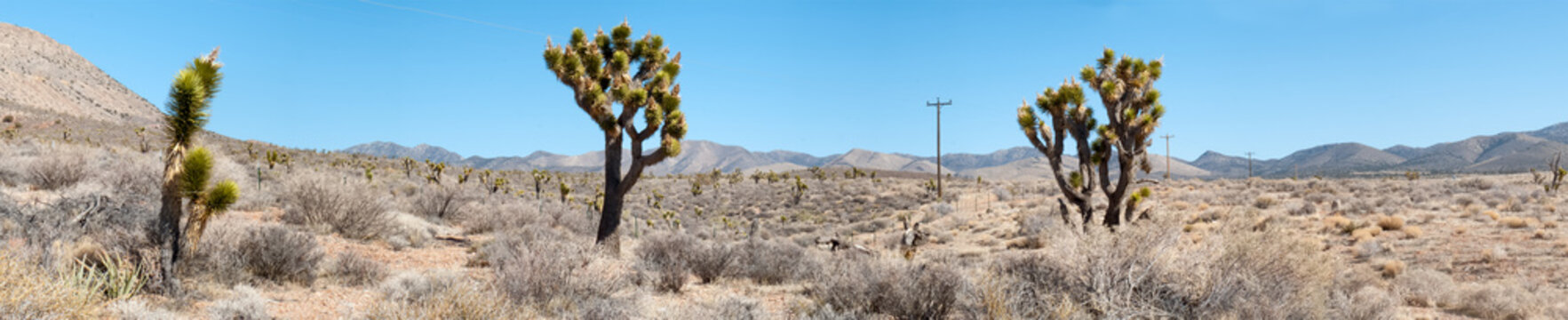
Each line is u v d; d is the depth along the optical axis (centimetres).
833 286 989
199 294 773
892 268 958
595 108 1591
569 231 2261
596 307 846
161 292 745
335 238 1427
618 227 1620
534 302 820
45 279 555
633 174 1598
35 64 17775
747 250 1415
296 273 920
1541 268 1517
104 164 2302
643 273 1149
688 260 1309
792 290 1195
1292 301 851
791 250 1430
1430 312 1166
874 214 4997
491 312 686
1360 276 1323
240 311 714
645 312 894
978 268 1035
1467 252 1736
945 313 892
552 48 1573
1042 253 993
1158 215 922
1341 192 4209
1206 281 855
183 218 1136
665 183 8881
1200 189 4769
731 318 872
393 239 1484
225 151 5766
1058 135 1888
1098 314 838
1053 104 1870
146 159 2144
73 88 17600
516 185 6956
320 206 1499
